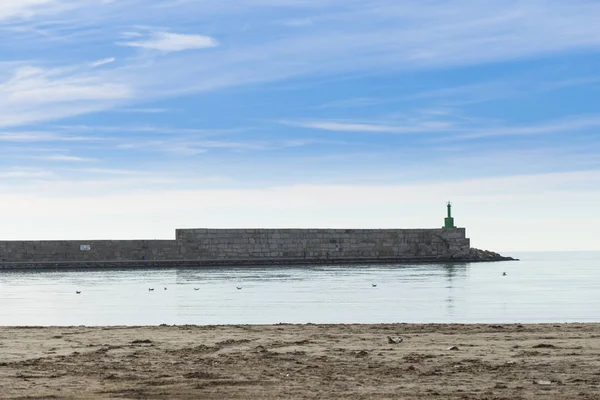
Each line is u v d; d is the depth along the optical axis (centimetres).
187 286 5584
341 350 1903
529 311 3619
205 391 1416
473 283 5912
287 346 1988
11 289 5391
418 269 8238
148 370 1630
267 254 9506
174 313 3581
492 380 1512
